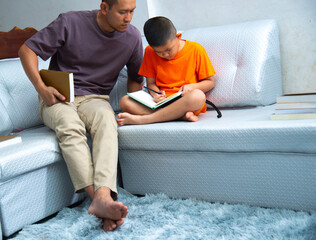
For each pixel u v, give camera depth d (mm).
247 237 1311
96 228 1495
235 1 2246
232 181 1581
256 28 1976
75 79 1926
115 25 1815
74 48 1900
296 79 2184
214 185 1625
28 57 1792
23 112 1996
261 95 1901
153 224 1489
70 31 1877
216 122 1653
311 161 1403
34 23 3006
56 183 1693
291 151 1424
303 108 1507
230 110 1941
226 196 1609
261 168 1507
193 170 1658
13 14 3061
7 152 1551
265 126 1447
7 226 1528
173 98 1766
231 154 1553
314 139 1365
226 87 1941
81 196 1810
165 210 1592
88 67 1949
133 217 1563
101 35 1907
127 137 1749
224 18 2309
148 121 1776
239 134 1496
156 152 1728
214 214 1512
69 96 1716
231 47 1975
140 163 1788
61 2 2834
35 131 1923
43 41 1827
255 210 1506
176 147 1645
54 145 1650
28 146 1603
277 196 1498
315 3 2039
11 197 1534
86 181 1576
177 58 1936
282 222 1369
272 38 1998
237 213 1494
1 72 2002
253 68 1904
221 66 1973
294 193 1461
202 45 2051
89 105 1808
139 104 1868
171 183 1729
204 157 1618
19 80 2025
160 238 1381
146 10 2520
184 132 1607
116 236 1419
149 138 1697
